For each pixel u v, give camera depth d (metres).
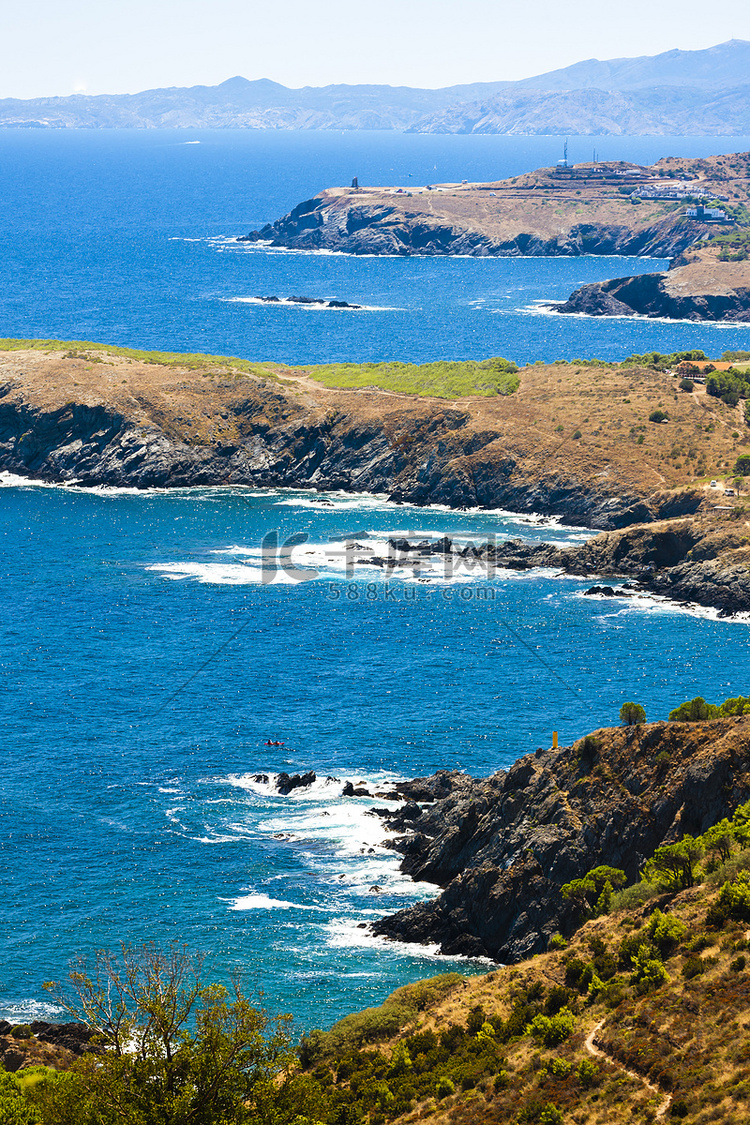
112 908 112.44
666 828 105.19
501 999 88.06
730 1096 63.69
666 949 83.50
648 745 110.88
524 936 104.81
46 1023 94.06
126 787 135.38
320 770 139.62
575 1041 76.19
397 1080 79.94
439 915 110.44
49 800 132.25
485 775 137.50
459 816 120.00
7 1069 84.81
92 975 101.06
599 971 85.81
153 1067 65.25
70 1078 66.19
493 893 107.81
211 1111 64.50
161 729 150.75
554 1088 71.31
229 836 125.38
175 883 116.69
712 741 107.88
